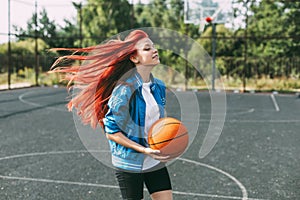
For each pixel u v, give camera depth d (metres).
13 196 4.88
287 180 5.81
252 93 22.47
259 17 30.36
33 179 5.68
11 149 7.80
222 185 5.53
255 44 29.44
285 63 25.97
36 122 11.42
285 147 8.38
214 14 22.17
